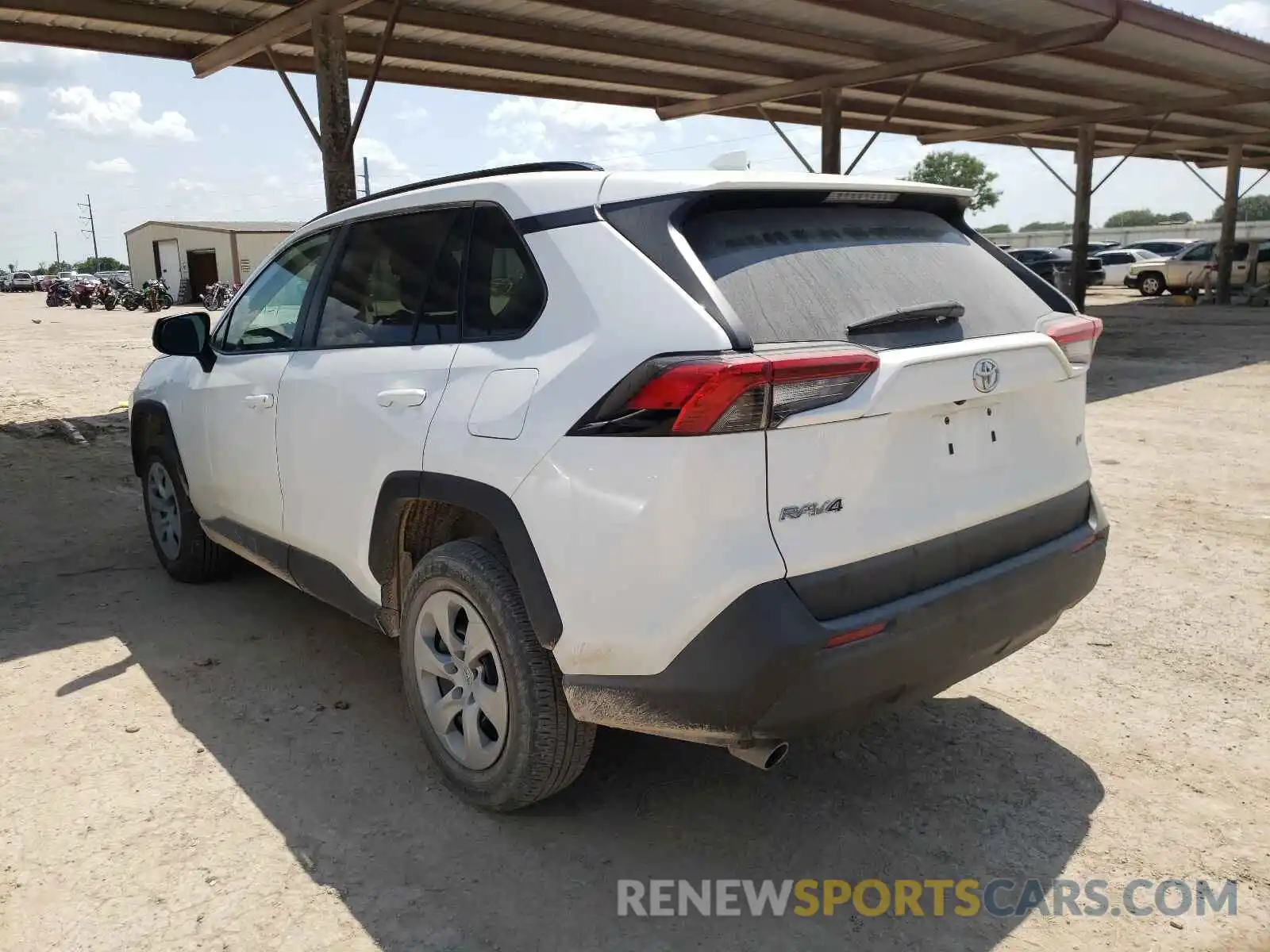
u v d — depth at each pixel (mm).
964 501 2654
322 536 3463
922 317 2662
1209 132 23219
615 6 9508
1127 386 11594
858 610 2420
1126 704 3670
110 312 38031
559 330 2629
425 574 2969
